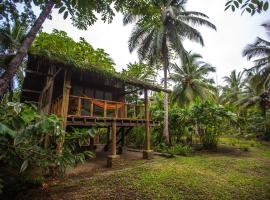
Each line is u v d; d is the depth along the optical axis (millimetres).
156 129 15852
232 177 7258
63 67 7781
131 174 7180
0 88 3812
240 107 28000
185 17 17219
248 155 12445
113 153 9195
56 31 12328
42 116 2852
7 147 3094
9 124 2574
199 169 8203
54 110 10016
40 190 5746
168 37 17109
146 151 10539
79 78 10875
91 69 8086
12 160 3260
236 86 33406
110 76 8773
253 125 26297
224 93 34344
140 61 18422
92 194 5414
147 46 17609
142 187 5867
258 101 26719
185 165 8828
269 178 7277
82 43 13062
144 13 5508
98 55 13508
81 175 7383
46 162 3441
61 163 3520
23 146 3199
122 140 12992
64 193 5520
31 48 6961
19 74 13695
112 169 8352
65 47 12016
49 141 5242
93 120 8875
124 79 9328
